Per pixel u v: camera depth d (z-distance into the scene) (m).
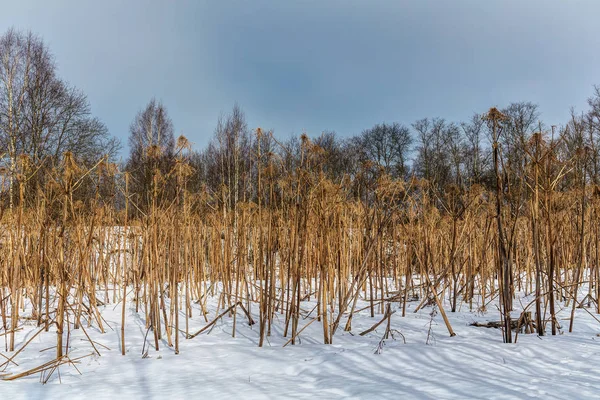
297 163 6.20
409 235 7.59
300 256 5.75
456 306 8.16
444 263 9.51
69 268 6.52
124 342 5.50
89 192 7.05
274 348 5.28
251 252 9.13
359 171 7.04
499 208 5.45
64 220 5.17
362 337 5.84
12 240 6.68
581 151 6.37
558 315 7.15
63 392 3.87
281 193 6.50
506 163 5.93
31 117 16.03
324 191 6.19
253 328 6.42
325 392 3.71
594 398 3.33
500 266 5.49
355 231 8.96
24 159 6.03
